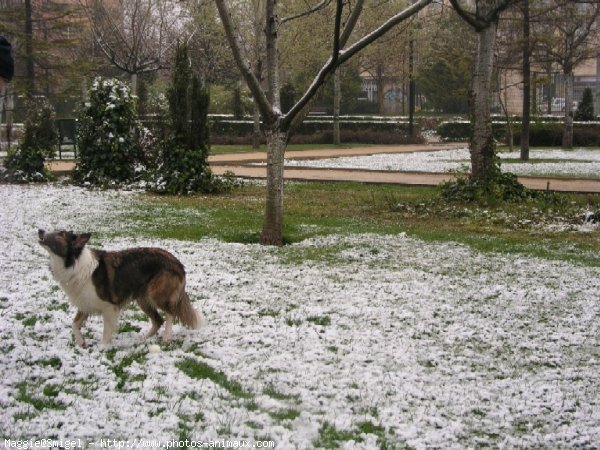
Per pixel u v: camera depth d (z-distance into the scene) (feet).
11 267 32.07
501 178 54.44
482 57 53.01
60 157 89.40
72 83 102.37
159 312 24.67
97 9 94.48
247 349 22.09
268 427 16.40
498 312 27.02
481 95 53.47
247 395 18.43
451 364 21.56
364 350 22.30
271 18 38.40
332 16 96.73
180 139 60.13
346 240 40.06
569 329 25.14
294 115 38.91
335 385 19.39
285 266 33.86
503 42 113.60
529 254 37.27
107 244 37.45
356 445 15.66
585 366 21.68
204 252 36.22
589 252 37.96
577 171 82.64
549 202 52.95
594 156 110.93
